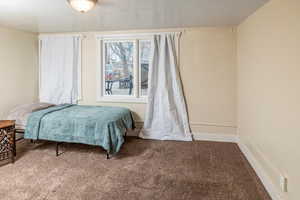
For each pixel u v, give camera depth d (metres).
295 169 1.57
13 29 3.58
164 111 3.67
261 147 2.28
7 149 2.62
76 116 2.95
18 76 3.69
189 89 3.65
